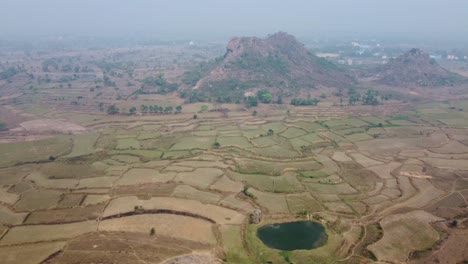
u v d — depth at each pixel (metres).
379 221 102.06
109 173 132.00
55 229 95.88
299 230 98.44
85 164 140.25
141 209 105.38
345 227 99.69
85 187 121.06
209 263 82.56
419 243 91.50
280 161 143.88
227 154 150.50
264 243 92.31
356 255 87.56
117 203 109.44
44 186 122.12
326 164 141.38
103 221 99.56
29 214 103.94
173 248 87.62
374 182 126.81
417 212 106.38
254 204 110.75
